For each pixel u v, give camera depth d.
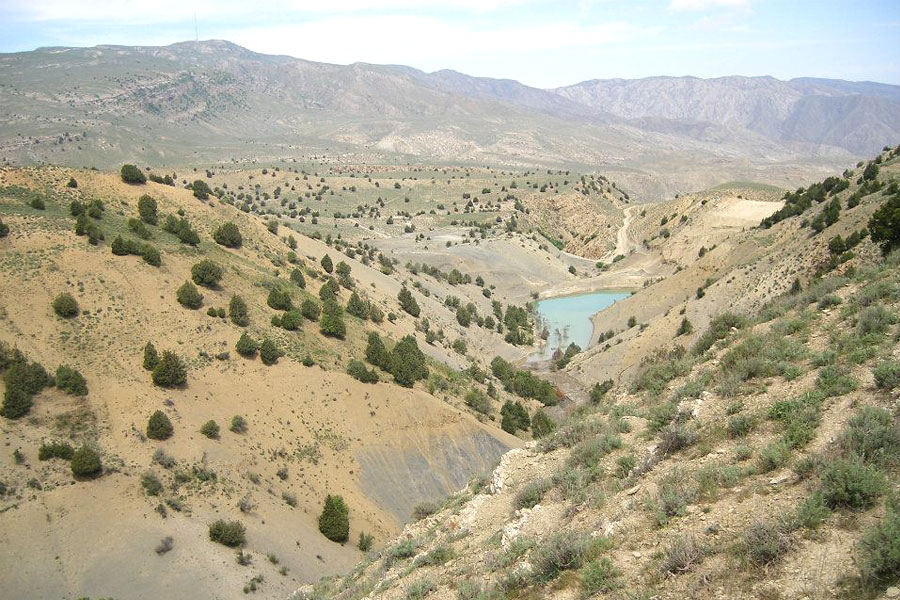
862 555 9.12
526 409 70.12
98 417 39.66
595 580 11.55
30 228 53.22
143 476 36.16
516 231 189.00
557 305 139.50
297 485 43.00
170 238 63.62
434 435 53.56
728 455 14.13
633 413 20.66
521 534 15.71
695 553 10.88
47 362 42.03
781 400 15.45
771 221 103.56
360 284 88.75
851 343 16.28
